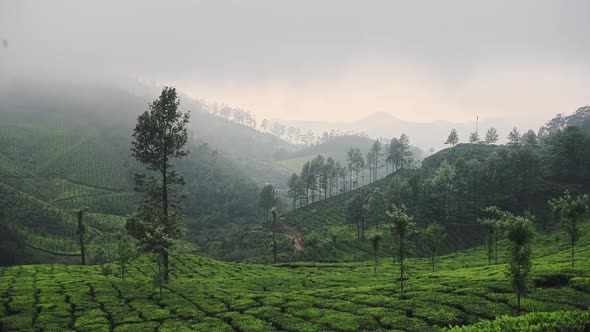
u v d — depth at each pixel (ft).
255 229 538.88
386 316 138.31
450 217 437.17
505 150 482.28
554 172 472.85
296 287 211.00
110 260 386.11
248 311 153.07
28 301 162.30
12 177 641.40
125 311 153.89
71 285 196.13
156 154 224.74
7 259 401.90
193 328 132.98
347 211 444.96
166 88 223.10
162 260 204.13
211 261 326.65
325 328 130.11
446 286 172.35
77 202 632.79
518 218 134.31
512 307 137.39
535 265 200.23
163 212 229.04
